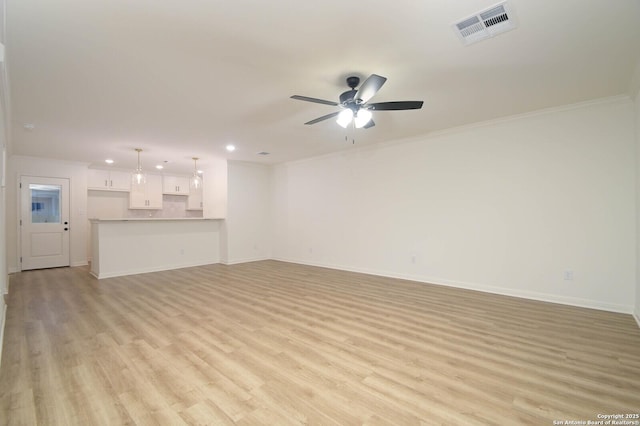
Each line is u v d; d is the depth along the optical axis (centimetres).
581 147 347
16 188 582
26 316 331
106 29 199
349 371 214
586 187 346
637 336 267
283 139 488
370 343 259
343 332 283
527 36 213
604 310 336
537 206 376
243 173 702
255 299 394
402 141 503
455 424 160
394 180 514
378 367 219
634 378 201
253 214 719
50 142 485
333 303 373
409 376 207
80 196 661
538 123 373
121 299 397
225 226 679
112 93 299
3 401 181
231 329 292
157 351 246
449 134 448
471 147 427
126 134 444
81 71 254
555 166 364
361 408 174
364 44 221
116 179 753
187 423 162
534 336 270
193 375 210
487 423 160
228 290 441
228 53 232
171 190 845
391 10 185
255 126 413
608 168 334
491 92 311
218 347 253
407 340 264
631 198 322
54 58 233
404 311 341
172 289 449
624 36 213
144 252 584
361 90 236
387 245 527
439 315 327
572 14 189
